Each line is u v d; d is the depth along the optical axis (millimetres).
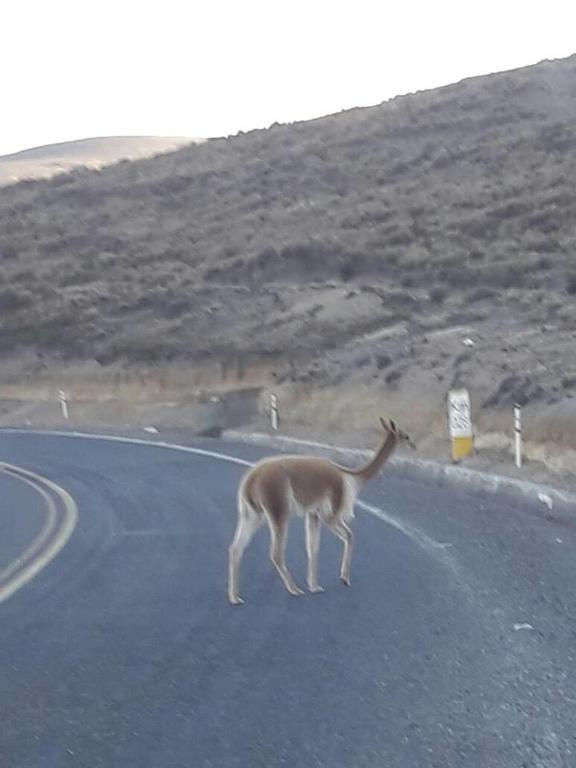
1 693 9219
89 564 14859
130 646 10516
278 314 44125
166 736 7891
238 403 35469
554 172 49375
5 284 57062
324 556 14367
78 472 26047
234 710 8398
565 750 7258
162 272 54062
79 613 12031
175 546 15812
